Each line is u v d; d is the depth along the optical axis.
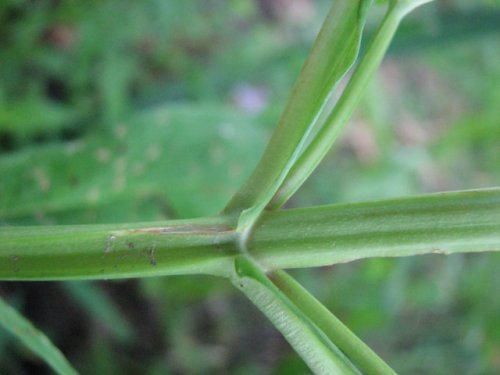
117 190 0.17
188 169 0.17
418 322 0.32
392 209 0.09
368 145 0.36
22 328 0.10
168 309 0.27
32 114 0.22
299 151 0.08
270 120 0.26
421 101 0.42
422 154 0.34
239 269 0.08
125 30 0.26
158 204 0.17
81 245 0.08
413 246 0.08
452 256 0.33
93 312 0.23
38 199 0.16
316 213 0.09
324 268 0.30
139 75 0.28
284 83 0.32
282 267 0.09
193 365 0.28
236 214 0.09
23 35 0.24
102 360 0.26
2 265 0.08
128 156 0.17
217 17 0.31
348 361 0.08
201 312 0.30
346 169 0.33
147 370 0.27
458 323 0.32
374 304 0.28
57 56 0.25
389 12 0.08
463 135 0.33
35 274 0.08
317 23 0.37
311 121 0.08
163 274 0.09
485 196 0.08
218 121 0.18
